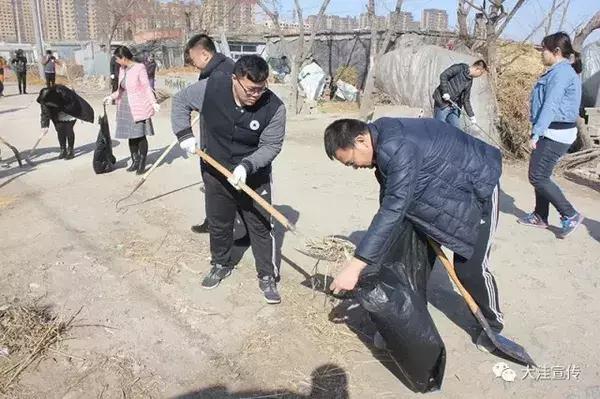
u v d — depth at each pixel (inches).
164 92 655.8
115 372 122.7
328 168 306.3
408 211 116.3
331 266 176.4
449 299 158.1
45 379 119.7
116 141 368.8
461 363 129.7
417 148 108.2
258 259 153.3
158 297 155.2
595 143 341.7
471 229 117.0
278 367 126.7
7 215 216.5
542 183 200.1
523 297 160.6
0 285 158.2
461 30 492.7
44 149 347.6
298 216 222.2
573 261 185.3
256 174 144.7
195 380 121.7
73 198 239.8
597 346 137.3
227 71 146.6
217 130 140.1
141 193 248.8
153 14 1041.5
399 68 499.2
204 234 201.3
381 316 112.1
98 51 1119.0
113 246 187.9
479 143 118.0
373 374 125.5
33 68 1239.5
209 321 144.3
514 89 375.9
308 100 575.5
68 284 160.6
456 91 285.0
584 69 390.6
